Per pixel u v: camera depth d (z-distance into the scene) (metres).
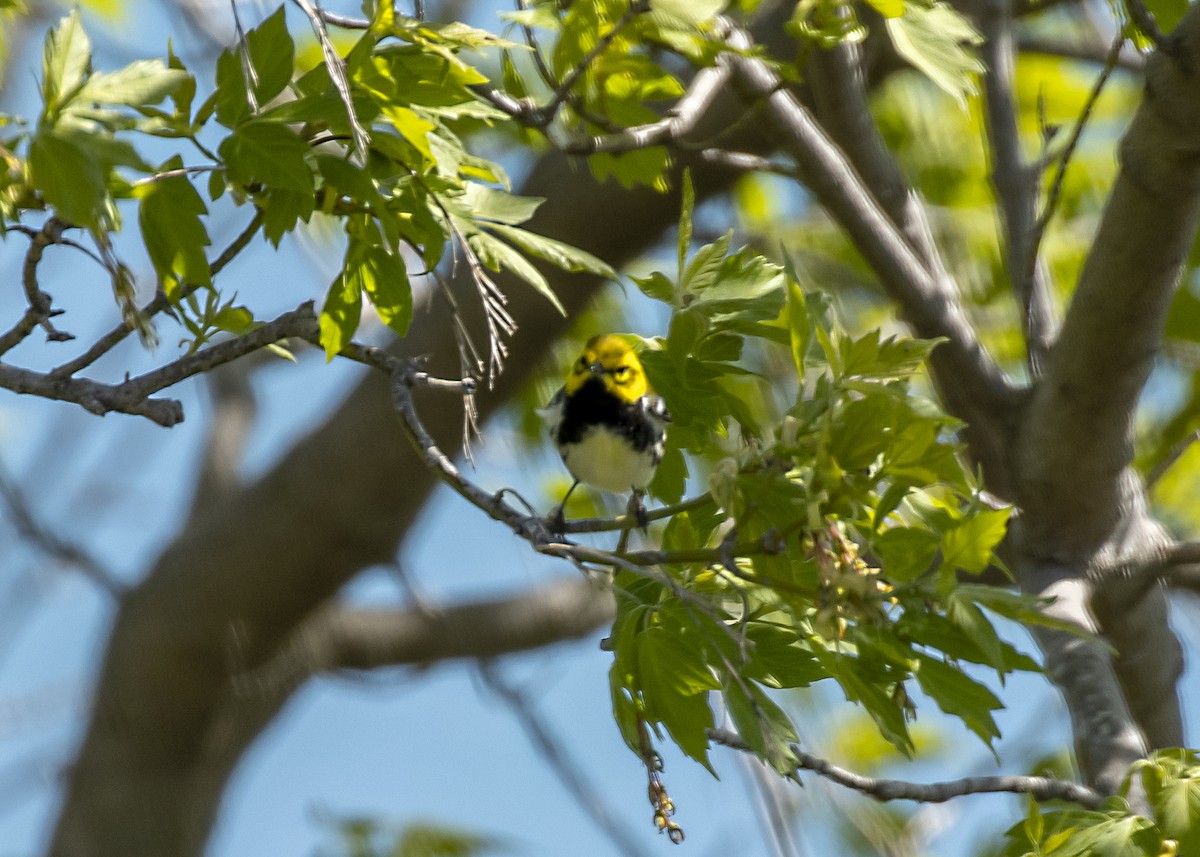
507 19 7.50
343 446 15.02
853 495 5.68
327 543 15.45
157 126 6.16
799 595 5.99
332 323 6.72
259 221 6.58
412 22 6.63
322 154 6.46
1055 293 15.18
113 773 17.09
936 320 10.93
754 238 16.45
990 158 11.84
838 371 5.90
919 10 7.64
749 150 13.95
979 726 5.78
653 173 8.58
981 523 5.67
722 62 9.18
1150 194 8.55
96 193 5.57
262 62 6.34
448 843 12.75
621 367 9.05
